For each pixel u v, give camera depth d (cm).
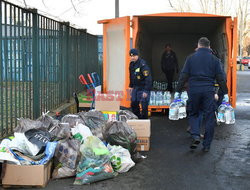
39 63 719
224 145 650
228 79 902
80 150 464
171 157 571
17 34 614
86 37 1259
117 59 941
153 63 1470
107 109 643
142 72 710
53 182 453
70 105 912
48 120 545
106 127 534
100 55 1545
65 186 440
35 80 701
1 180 439
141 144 609
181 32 1371
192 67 604
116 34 943
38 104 714
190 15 886
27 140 451
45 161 439
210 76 600
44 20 761
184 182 460
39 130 478
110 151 501
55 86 854
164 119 916
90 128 564
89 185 444
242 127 817
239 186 446
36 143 450
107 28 984
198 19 998
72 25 994
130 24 903
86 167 450
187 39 1446
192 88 603
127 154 505
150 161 550
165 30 1309
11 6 583
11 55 589
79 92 1135
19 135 459
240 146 643
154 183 455
